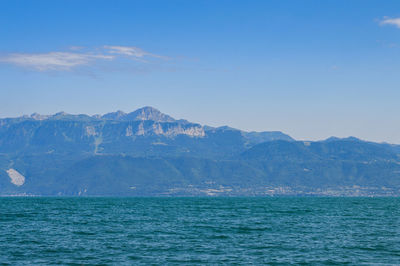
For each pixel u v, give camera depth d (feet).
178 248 224.74
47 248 223.10
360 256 203.41
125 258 198.39
